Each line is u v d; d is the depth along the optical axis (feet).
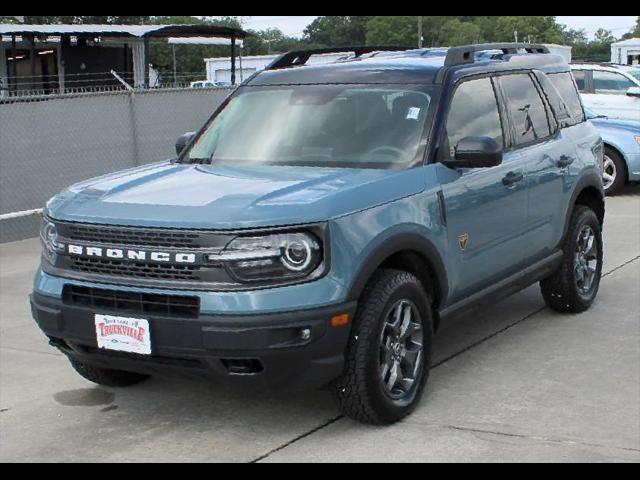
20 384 18.93
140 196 15.72
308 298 14.25
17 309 25.16
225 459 14.87
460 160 17.25
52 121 38.04
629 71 51.03
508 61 21.21
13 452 15.42
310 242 14.39
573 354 19.95
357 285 14.82
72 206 15.83
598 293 25.35
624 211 40.16
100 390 18.43
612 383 18.03
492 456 14.65
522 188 19.74
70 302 15.46
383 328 15.42
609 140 44.37
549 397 17.30
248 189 15.56
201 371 14.66
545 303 23.80
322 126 18.33
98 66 83.10
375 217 15.39
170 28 74.23
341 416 16.52
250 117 19.38
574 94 24.09
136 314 14.67
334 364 14.67
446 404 17.02
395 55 21.02
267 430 16.03
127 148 41.73
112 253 14.98
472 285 18.40
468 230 17.87
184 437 15.87
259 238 14.23
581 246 23.06
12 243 35.63
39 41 80.89
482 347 20.58
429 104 17.93
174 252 14.48
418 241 16.19
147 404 17.56
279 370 14.39
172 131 44.06
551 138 21.71
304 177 16.35
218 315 14.10
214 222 14.28
